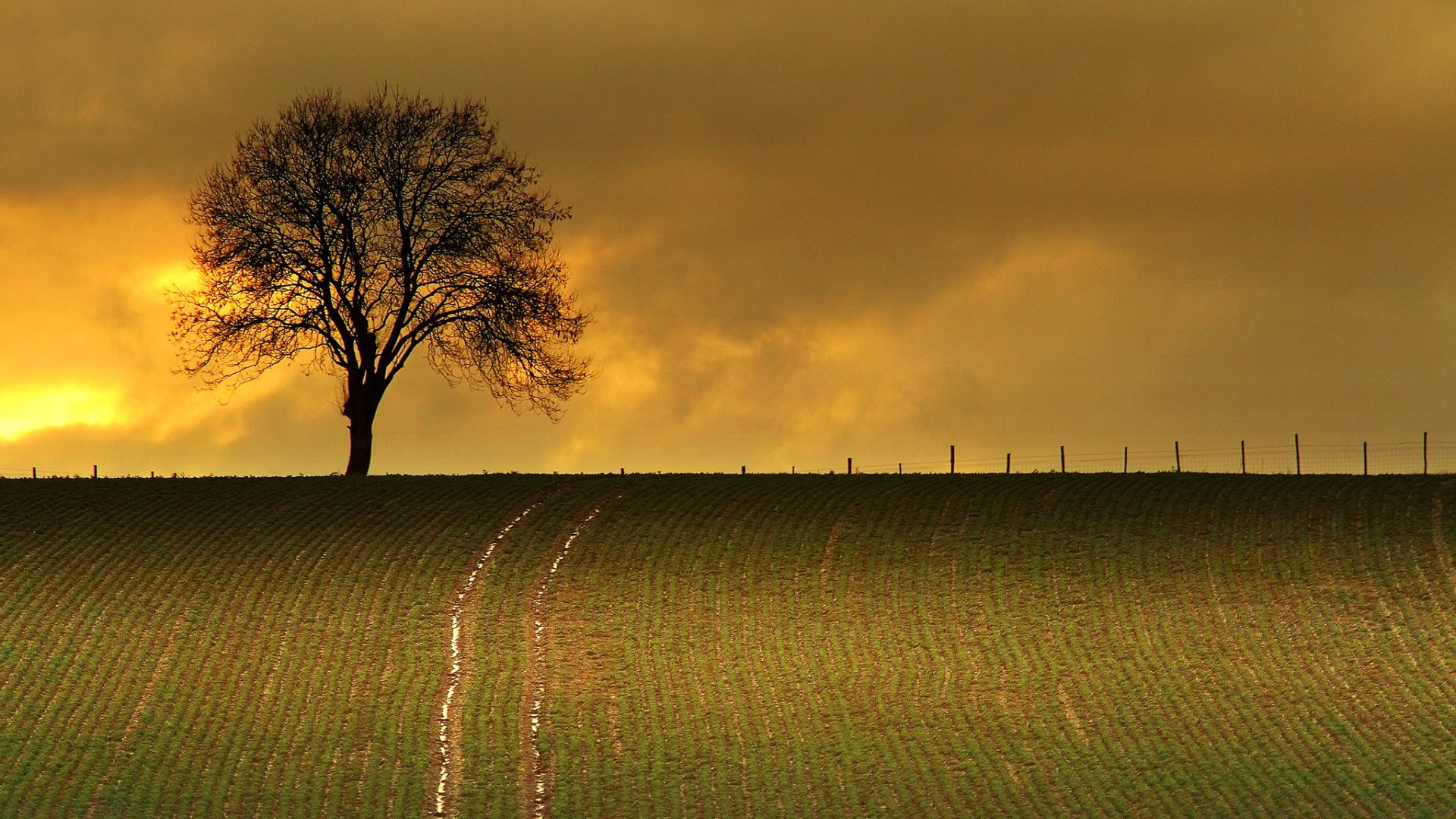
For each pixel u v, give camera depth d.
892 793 92.75
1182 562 133.00
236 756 97.56
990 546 138.38
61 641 117.00
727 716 105.38
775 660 115.88
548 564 135.25
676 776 95.44
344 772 95.44
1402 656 112.56
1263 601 124.38
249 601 125.94
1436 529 135.62
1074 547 137.75
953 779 94.88
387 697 107.94
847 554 137.25
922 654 116.69
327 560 135.62
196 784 93.25
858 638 120.00
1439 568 127.25
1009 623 122.19
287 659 114.62
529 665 114.25
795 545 139.62
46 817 88.06
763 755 98.75
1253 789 92.44
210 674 111.56
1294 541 136.00
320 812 89.56
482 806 90.69
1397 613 120.12
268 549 138.38
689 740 101.12
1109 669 113.12
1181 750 98.69
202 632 119.38
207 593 127.56
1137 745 99.81
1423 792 91.12
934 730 102.88
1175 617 122.19
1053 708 106.56
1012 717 105.00
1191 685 109.81
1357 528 137.75
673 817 89.25
